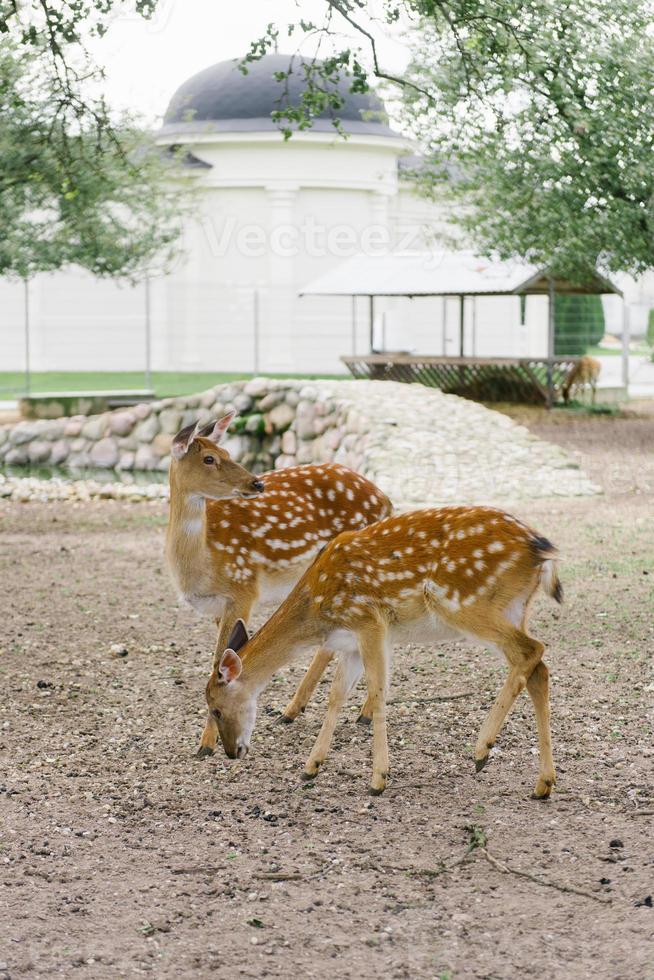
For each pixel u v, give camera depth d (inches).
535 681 206.5
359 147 1429.6
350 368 1154.0
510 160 729.0
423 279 1091.3
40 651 310.7
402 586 207.8
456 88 638.5
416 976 152.1
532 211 770.8
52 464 771.4
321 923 166.6
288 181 1416.1
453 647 311.1
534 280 994.1
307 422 703.7
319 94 414.6
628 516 502.0
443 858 187.2
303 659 302.7
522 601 206.5
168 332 1472.7
